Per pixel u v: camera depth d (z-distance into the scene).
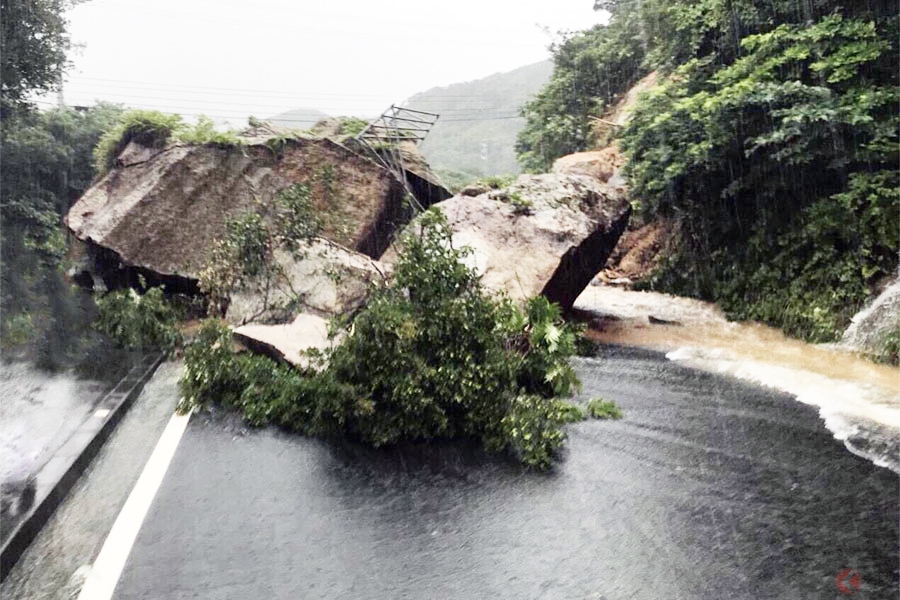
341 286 9.21
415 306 6.46
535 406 6.22
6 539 3.89
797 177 11.71
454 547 4.39
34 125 19.09
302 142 13.56
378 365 6.00
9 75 15.78
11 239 15.79
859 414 6.91
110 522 4.43
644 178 14.67
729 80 12.12
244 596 3.76
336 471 5.48
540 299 7.59
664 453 6.00
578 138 24.28
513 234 10.87
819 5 11.65
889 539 4.43
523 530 4.61
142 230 11.65
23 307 10.98
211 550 4.20
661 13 17.25
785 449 6.05
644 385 8.27
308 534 4.48
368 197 13.58
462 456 5.84
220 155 12.59
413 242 6.99
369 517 4.76
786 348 9.98
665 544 4.43
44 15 15.72
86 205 12.56
